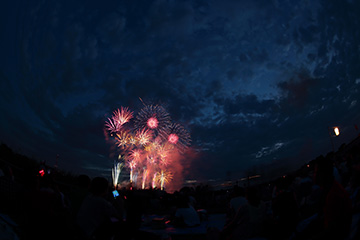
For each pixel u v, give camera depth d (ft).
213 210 45.83
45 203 12.59
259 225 17.99
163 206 43.55
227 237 18.33
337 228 9.48
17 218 18.19
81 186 17.81
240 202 22.31
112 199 25.32
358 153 17.42
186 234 22.34
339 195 9.82
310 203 21.86
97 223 14.39
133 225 15.06
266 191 44.09
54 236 12.21
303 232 13.98
